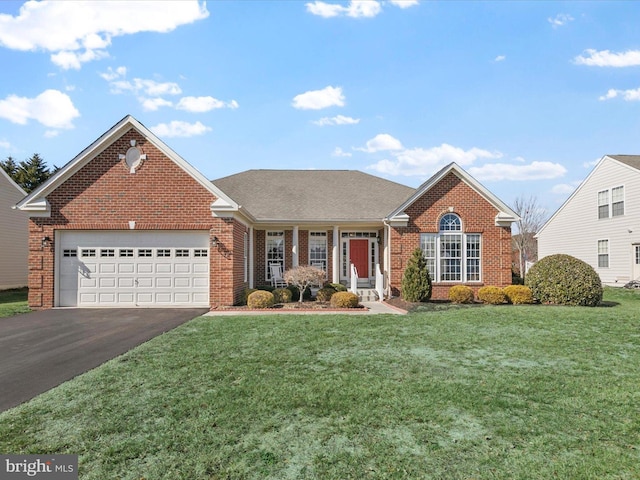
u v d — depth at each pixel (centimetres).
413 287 1598
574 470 381
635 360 739
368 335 943
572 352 791
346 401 541
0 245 2273
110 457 410
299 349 816
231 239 1493
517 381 623
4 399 565
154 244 1504
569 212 2914
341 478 371
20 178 3909
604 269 2575
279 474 378
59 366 718
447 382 618
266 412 509
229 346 841
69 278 1486
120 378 644
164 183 1488
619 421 487
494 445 430
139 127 1477
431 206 1773
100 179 1480
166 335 952
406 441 438
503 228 1789
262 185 2170
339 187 2173
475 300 1684
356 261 2062
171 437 448
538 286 1534
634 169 2331
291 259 2031
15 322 1173
